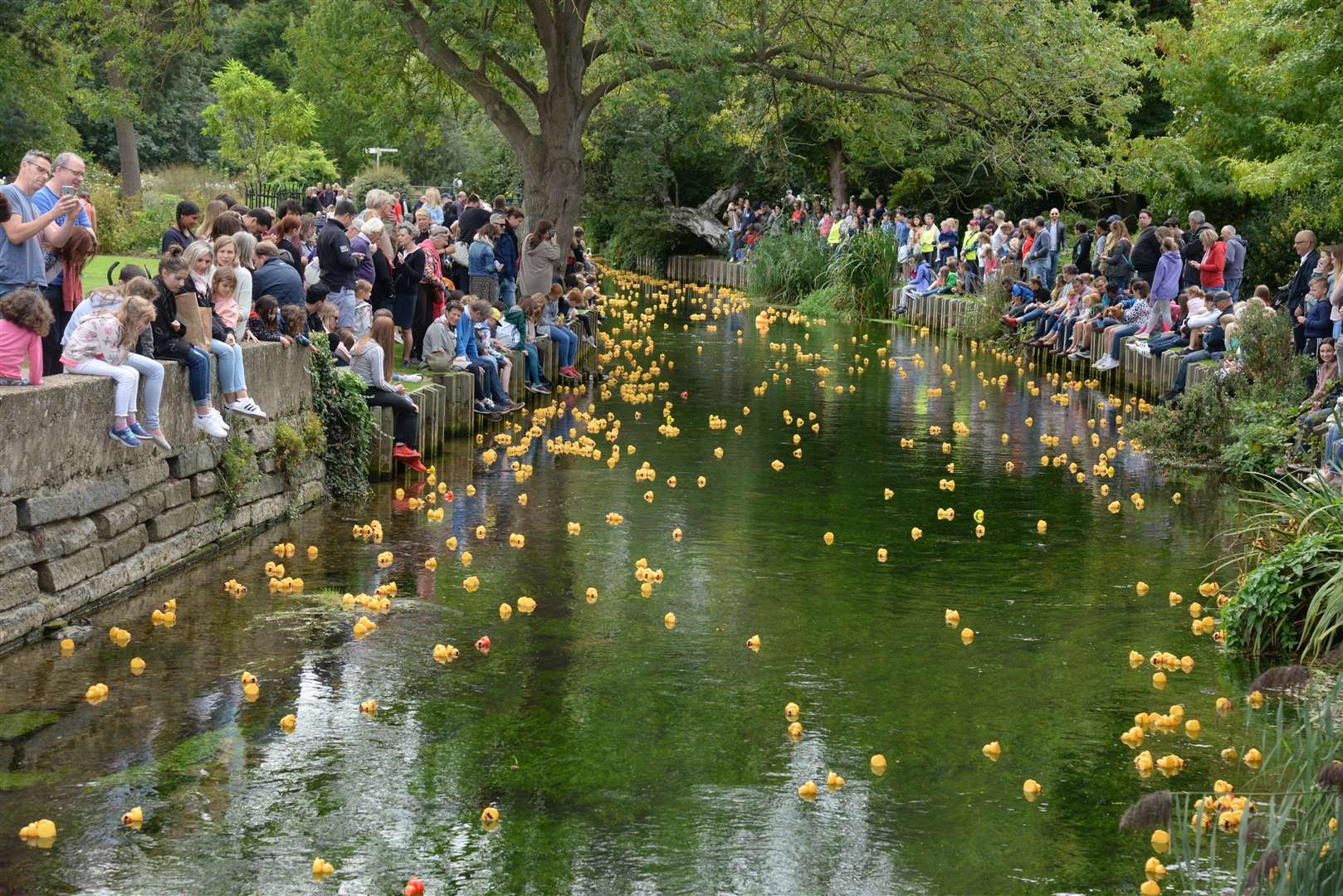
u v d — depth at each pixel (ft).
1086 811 20.27
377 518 37.40
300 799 20.04
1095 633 28.86
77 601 27.78
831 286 107.86
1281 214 89.30
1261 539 32.12
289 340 37.09
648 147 140.05
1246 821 15.28
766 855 18.67
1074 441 52.21
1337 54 62.28
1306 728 18.62
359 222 48.91
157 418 29.68
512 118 75.72
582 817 19.70
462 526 36.65
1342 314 43.96
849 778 21.25
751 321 100.32
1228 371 50.88
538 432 50.90
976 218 97.60
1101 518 39.37
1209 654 27.68
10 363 26.53
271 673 25.14
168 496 31.40
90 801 19.77
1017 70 80.48
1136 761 21.88
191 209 36.76
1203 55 90.63
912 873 18.24
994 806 20.36
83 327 28.55
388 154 167.94
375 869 18.01
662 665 26.17
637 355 77.61
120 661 25.46
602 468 45.16
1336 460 36.76
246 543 34.32
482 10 71.41
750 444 50.34
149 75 77.82
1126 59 94.63
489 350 54.54
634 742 22.48
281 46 203.62
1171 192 93.30
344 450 40.55
